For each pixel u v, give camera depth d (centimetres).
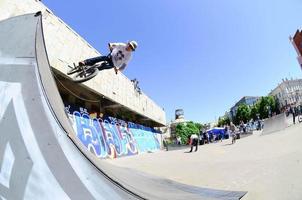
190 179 602
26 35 321
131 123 2050
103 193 197
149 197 239
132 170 495
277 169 572
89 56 1157
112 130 1566
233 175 586
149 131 2625
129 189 227
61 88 1050
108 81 1401
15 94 239
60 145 211
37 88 249
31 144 203
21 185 181
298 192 371
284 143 1116
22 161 192
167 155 1557
